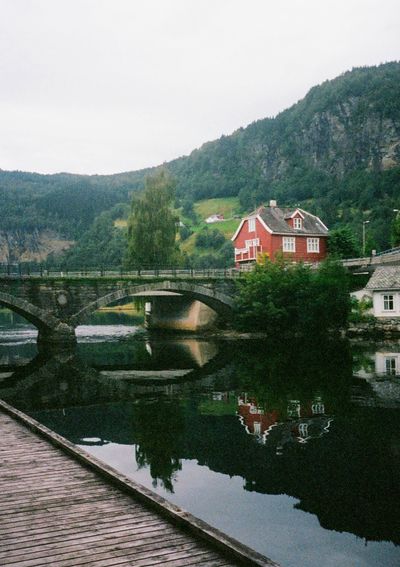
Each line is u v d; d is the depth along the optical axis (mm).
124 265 64062
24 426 15648
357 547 9680
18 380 29672
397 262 51125
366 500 11648
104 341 52438
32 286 45594
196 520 8102
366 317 46688
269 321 50281
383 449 14859
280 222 64062
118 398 23859
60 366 35625
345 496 11891
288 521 10734
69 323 46875
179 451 15344
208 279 52625
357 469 13414
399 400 20938
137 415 20203
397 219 79812
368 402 20688
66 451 12672
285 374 28484
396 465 13609
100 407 21906
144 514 8773
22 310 46625
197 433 17172
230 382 27062
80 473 11070
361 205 167125
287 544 9812
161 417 19672
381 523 10594
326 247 66375
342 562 9164
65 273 48562
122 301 128500
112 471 10617
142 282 49562
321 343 43625
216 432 17172
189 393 24625
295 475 13094
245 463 14086
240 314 52312
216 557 7219
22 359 39438
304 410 19688
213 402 22188
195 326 58781
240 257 67125
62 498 9570
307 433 16625
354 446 15188
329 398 21641
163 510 8688
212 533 7633
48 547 7555
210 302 55625
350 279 53094
